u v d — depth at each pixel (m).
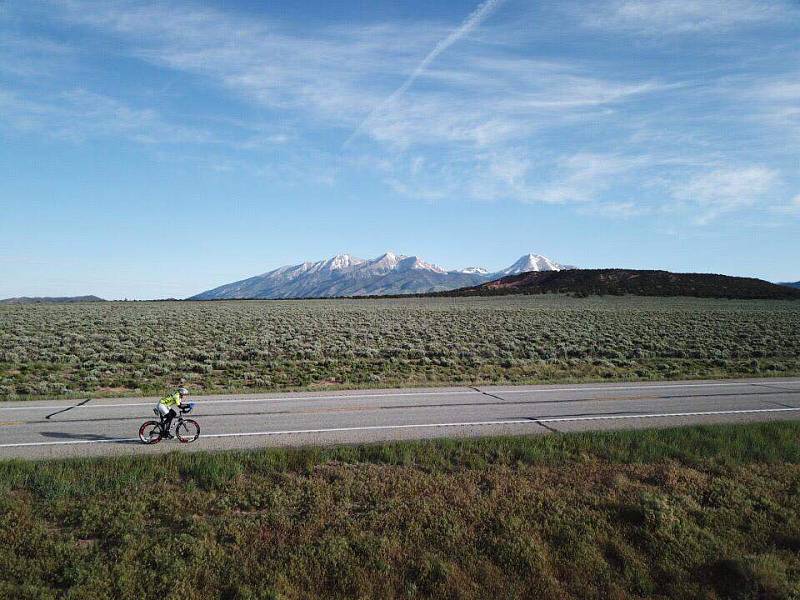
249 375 23.31
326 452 11.04
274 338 37.56
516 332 44.53
